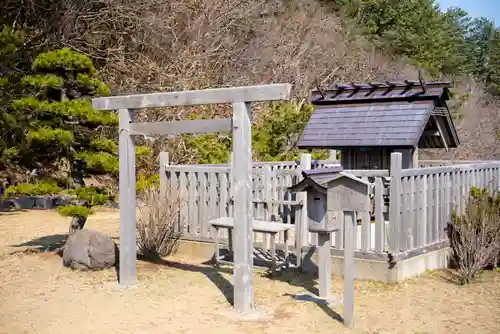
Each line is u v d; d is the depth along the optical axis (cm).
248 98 592
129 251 710
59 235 1062
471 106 2428
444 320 574
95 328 549
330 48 2439
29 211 1379
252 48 2123
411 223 735
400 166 696
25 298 651
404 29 2969
